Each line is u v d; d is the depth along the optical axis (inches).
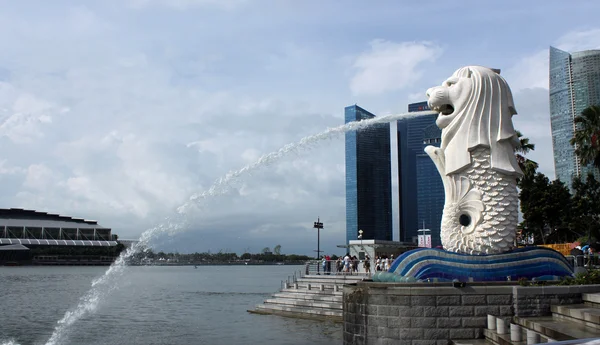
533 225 1894.7
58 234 5748.0
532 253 722.2
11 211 5900.6
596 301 614.5
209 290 2568.9
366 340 644.1
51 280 3166.8
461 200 735.7
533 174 1823.3
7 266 5477.4
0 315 1432.1
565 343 239.1
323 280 1360.7
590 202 1931.6
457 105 751.1
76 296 2031.3
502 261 709.3
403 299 625.9
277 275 5012.3
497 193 728.3
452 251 725.9
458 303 624.4
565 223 1828.2
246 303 1823.3
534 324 565.0
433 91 767.7
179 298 2037.4
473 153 739.4
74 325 1218.0
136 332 1101.1
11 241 5339.6
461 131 743.7
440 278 695.1
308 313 1229.7
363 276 1322.6
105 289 1676.9
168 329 1135.6
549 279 709.3
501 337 557.3
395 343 623.5
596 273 700.7
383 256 1499.8
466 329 618.8
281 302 1336.1
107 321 1289.4
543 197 1807.3
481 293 629.9
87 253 5324.8
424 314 619.2
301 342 914.1
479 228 722.8
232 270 7559.1
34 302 1790.1
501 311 626.5
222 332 1068.5
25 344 981.8
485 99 746.8
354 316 668.1
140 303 1809.8
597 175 2721.5
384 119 848.3
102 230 6043.3
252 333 1025.5
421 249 717.9
